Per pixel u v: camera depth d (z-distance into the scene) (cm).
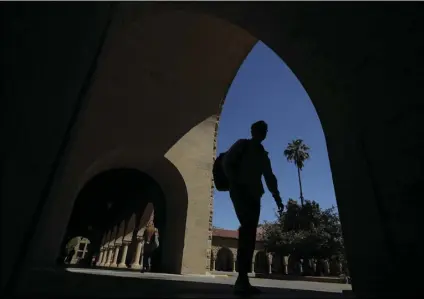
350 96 343
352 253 323
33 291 154
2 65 122
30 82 139
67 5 175
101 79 890
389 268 269
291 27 403
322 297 220
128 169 1127
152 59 944
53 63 161
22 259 124
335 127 375
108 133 905
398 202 268
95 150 875
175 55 959
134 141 941
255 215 266
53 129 159
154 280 432
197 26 895
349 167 342
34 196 136
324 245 2805
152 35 873
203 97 1085
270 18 414
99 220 3030
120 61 895
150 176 1149
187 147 1028
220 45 977
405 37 269
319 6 347
